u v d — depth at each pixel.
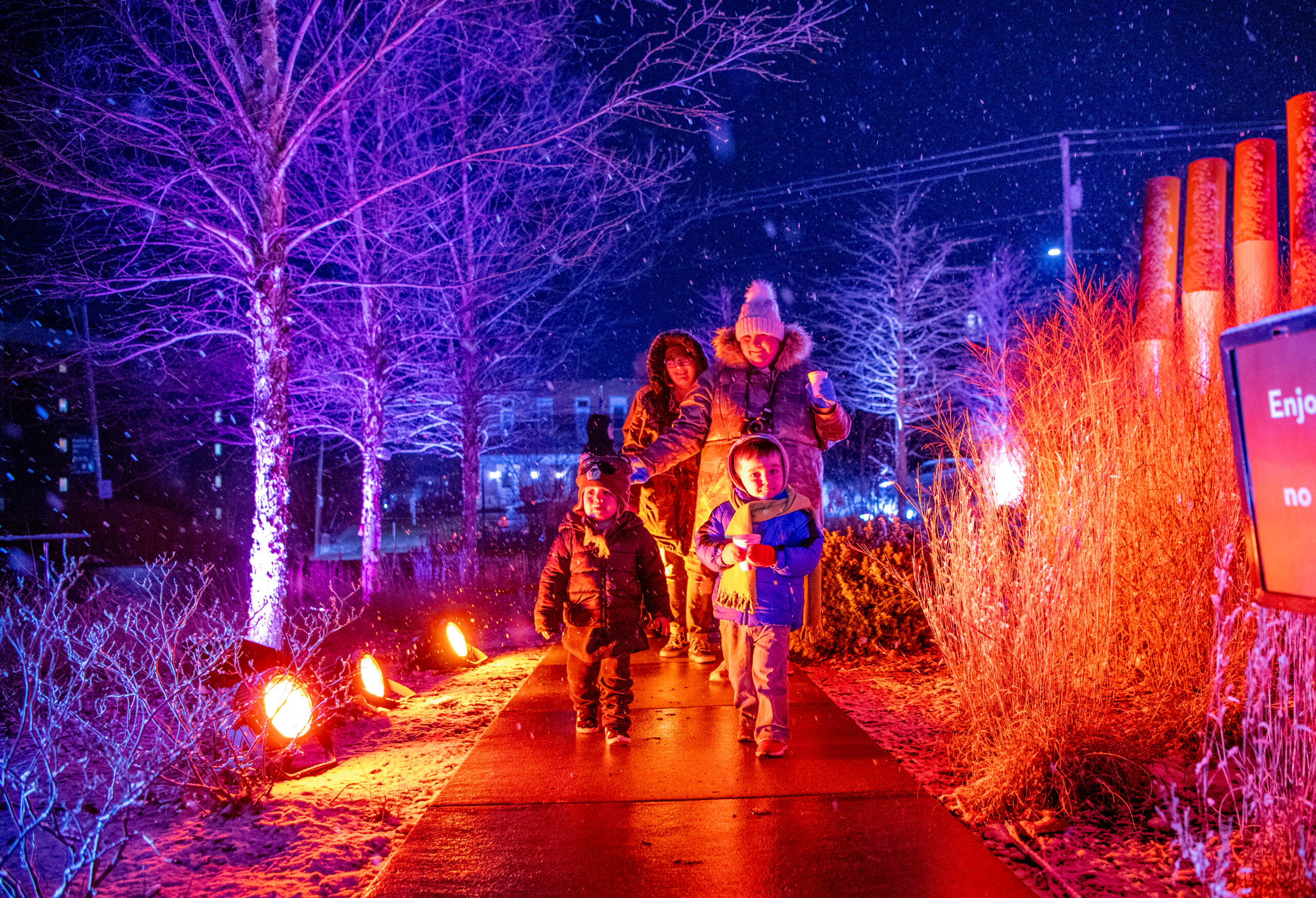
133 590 7.89
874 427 29.48
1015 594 4.26
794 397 5.76
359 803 4.21
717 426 5.87
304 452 27.28
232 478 25.42
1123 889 2.98
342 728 5.66
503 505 33.56
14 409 20.95
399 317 14.12
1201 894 2.88
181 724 4.30
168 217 8.48
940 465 5.09
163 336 9.56
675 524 7.09
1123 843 3.33
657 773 4.31
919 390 27.80
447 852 3.43
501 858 3.36
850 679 6.46
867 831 3.50
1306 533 2.11
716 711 5.52
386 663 7.71
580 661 5.02
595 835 3.56
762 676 4.53
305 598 12.38
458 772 4.42
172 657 4.41
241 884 3.33
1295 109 5.11
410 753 5.07
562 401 35.22
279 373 8.54
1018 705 4.02
